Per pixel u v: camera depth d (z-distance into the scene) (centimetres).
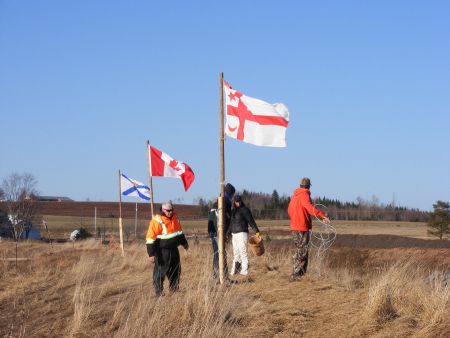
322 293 988
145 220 7812
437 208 5100
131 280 1434
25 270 1767
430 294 854
